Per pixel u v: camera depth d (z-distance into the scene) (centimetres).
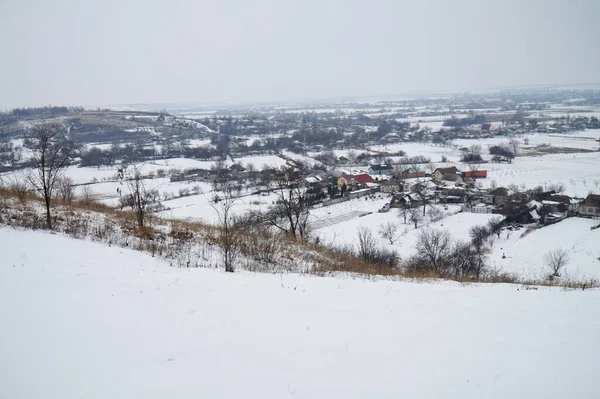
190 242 1574
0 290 693
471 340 676
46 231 1284
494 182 7331
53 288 748
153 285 878
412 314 830
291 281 1105
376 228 4931
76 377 461
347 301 920
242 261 1393
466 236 4622
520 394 491
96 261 1024
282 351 588
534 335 710
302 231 2573
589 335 714
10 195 1764
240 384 481
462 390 497
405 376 530
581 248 4003
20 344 519
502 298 1022
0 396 407
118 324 622
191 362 526
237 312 752
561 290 1202
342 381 507
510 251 4178
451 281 1377
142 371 491
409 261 3028
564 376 543
